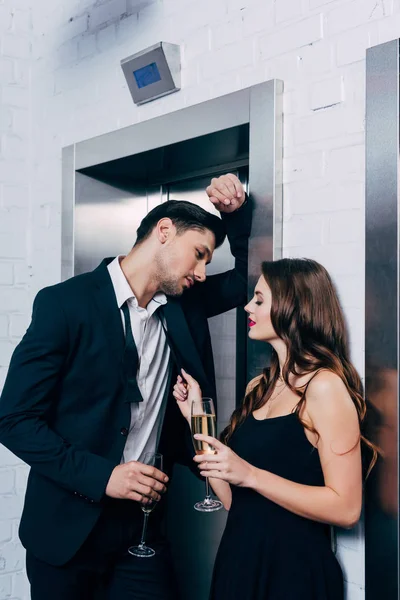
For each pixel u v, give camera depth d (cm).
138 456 207
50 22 297
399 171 165
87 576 199
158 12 244
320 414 160
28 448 183
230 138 223
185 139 227
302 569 160
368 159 172
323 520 156
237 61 212
